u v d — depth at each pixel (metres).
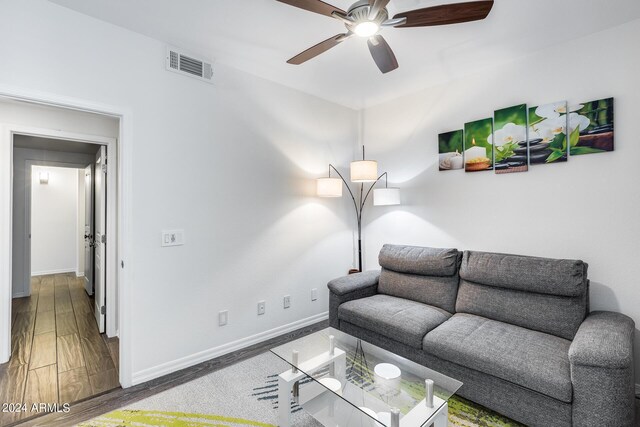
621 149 2.17
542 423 1.64
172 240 2.45
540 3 1.93
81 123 2.86
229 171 2.79
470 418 1.88
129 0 1.91
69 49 2.00
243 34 2.29
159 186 2.38
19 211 4.36
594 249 2.28
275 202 3.14
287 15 2.06
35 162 4.40
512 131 2.66
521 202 2.63
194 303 2.57
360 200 3.98
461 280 2.66
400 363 1.88
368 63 2.73
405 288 2.87
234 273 2.83
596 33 2.26
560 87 2.42
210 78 2.65
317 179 3.35
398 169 3.57
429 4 1.95
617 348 1.53
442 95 3.17
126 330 2.22
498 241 2.77
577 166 2.35
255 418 1.90
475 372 1.90
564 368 1.64
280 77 3.03
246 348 2.88
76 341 2.96
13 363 2.54
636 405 1.99
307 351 2.01
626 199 2.15
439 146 3.16
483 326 2.19
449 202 3.12
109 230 3.01
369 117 3.87
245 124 2.90
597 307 2.26
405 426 1.36
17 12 1.83
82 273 5.90
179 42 2.41
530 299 2.21
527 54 2.58
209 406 2.02
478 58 2.65
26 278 4.44
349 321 2.66
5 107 2.54
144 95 2.31
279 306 3.18
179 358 2.48
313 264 3.50
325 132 3.61
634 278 2.12
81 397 2.11
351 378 1.78
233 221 2.82
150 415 1.92
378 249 3.80
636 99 2.11
